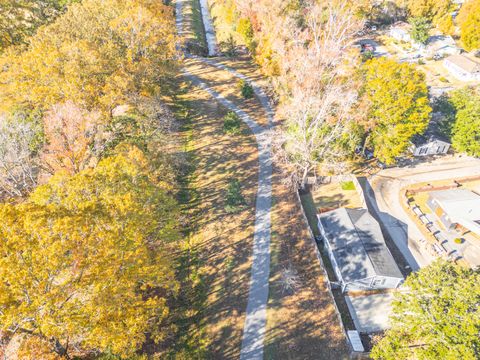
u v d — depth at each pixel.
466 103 53.41
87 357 26.03
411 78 47.41
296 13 70.19
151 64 51.81
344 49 61.94
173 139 52.22
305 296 34.91
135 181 30.64
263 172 50.47
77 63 42.53
